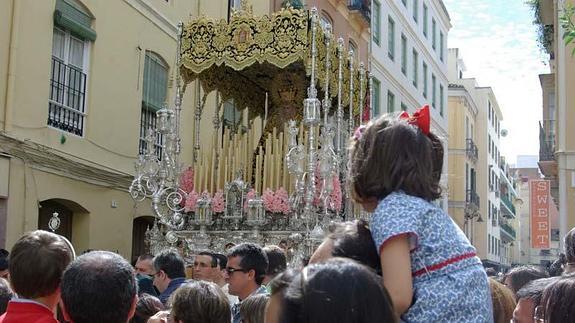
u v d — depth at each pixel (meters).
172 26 16.12
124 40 14.41
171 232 10.03
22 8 11.67
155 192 10.16
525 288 4.22
